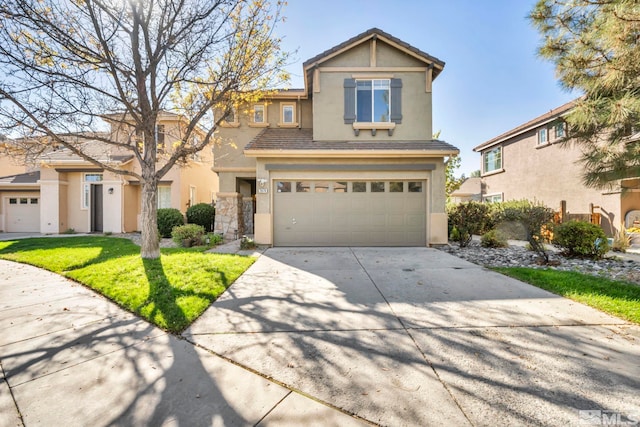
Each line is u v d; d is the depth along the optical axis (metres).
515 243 11.28
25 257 8.33
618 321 3.83
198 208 14.07
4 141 6.70
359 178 10.38
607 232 12.34
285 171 10.34
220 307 4.44
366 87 11.03
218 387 2.54
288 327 3.75
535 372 2.73
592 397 2.39
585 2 5.27
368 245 10.48
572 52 5.71
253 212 14.65
